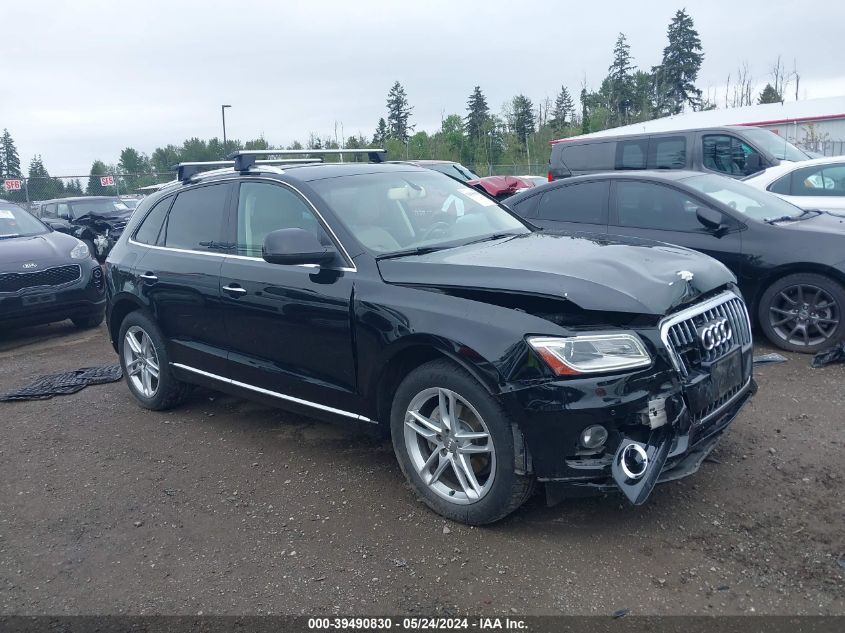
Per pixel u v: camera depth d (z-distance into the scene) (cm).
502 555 343
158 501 420
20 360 777
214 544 370
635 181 718
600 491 329
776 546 339
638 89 5644
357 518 387
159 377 556
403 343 369
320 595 322
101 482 449
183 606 319
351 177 471
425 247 426
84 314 885
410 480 389
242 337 472
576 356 321
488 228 478
